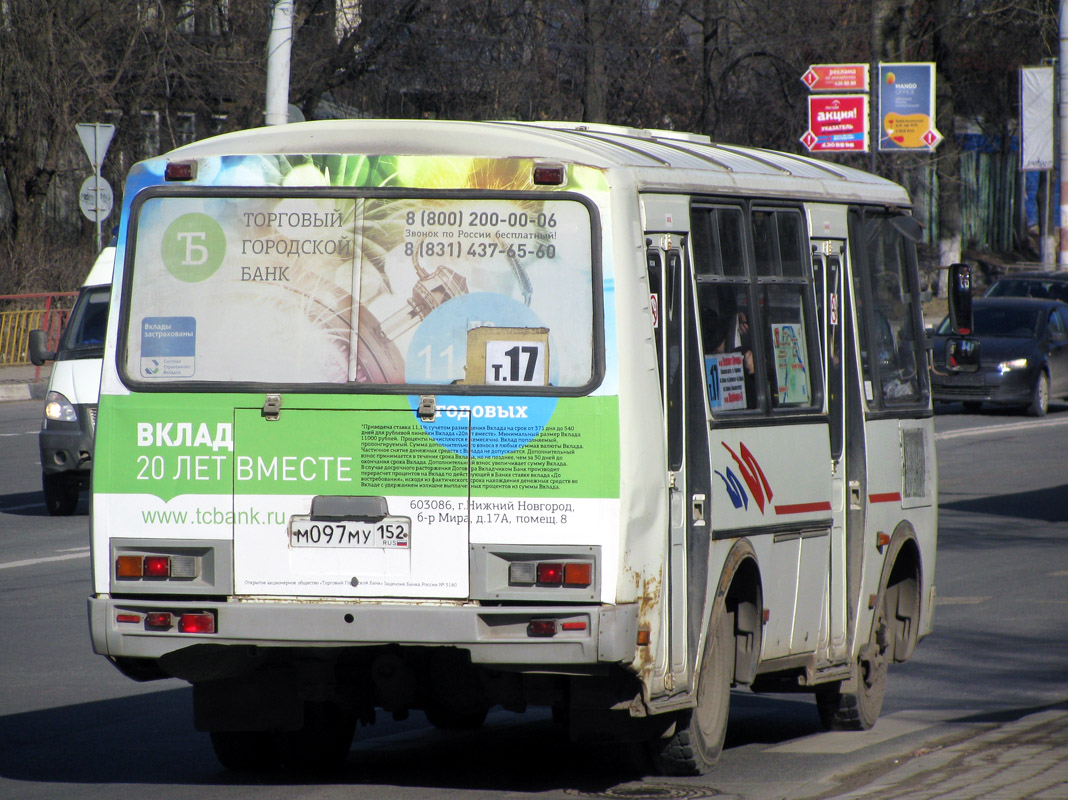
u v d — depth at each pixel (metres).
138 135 135.62
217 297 24.17
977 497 67.31
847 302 30.53
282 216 24.09
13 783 26.11
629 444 22.84
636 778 26.52
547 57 131.62
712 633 25.50
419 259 23.67
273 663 25.06
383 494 23.34
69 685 34.47
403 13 128.38
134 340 24.30
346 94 138.25
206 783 26.12
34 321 114.56
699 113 145.00
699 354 25.22
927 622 34.16
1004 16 172.50
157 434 24.02
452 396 23.25
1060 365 102.94
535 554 22.91
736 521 26.05
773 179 28.38
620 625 22.58
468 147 23.73
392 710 25.75
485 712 31.28
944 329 102.62
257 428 23.73
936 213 182.00
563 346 23.14
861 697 30.95
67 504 60.50
